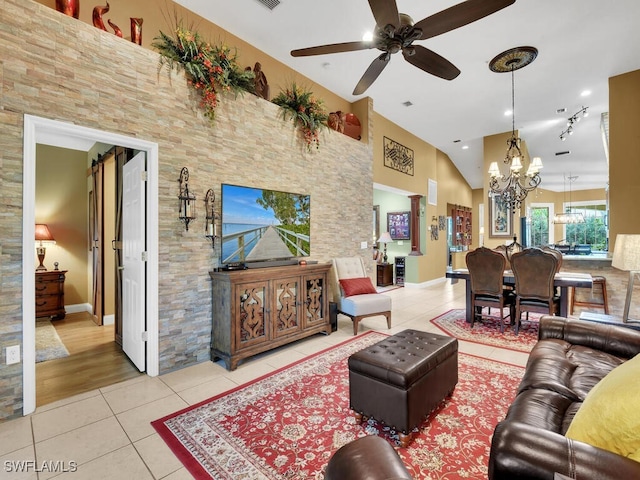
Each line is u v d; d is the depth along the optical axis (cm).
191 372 286
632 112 433
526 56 398
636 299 410
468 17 215
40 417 214
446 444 183
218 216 323
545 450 90
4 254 208
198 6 321
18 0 210
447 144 791
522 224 710
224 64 314
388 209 839
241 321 299
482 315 476
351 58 414
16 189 212
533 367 185
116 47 253
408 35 234
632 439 94
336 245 472
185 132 296
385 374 186
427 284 779
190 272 301
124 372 286
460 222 1002
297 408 225
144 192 283
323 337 382
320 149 445
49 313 447
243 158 345
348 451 95
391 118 616
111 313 438
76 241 511
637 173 427
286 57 413
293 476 161
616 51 388
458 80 462
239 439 191
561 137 627
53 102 223
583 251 589
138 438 192
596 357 198
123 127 256
